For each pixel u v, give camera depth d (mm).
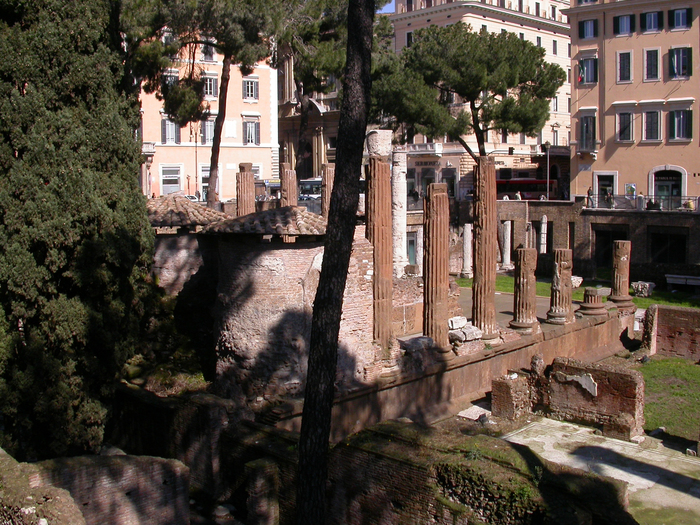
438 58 49219
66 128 16422
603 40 57562
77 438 16266
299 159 47969
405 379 19781
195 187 66750
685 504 15961
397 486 12906
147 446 17656
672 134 54812
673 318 29875
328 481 14086
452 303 30172
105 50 17234
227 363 18281
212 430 15797
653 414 22266
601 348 30141
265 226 17578
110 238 16484
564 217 53750
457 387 22031
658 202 51969
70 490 12875
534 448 19188
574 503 11195
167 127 64938
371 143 28609
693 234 47500
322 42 42875
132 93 19297
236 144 69062
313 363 10992
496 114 49562
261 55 36719
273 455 14633
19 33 16078
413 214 50406
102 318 16469
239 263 18000
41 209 15672
